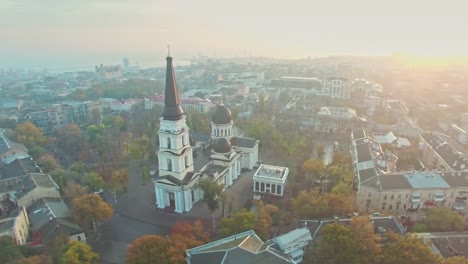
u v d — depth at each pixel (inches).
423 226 4082.2
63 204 4980.3
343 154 6446.9
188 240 3553.2
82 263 3312.0
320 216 4087.1
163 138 4753.9
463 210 4808.1
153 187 5984.3
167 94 4549.7
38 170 6097.4
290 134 7785.4
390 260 3004.4
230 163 5713.6
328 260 3090.6
